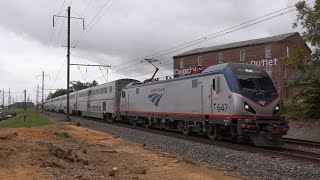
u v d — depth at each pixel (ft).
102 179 36.32
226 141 73.92
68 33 153.89
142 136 83.20
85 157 50.47
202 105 77.30
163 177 39.81
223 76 69.92
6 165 39.60
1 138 62.13
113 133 94.63
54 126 115.34
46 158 45.34
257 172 42.96
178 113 88.33
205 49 254.06
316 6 82.99
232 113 66.54
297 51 90.22
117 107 140.15
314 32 84.43
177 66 272.31
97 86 171.22
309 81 105.50
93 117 177.17
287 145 69.46
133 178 37.81
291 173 41.65
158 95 100.48
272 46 203.92
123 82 142.00
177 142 69.87
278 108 67.51
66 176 36.22
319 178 39.58
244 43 223.10
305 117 108.27
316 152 58.85
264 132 63.62
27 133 76.95
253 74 68.85
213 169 45.85
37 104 456.04
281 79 196.95
